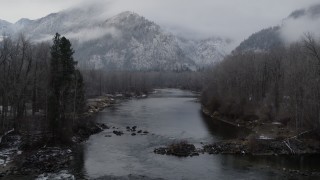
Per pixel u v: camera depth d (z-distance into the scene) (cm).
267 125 11219
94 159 7869
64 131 8981
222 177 6731
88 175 6806
